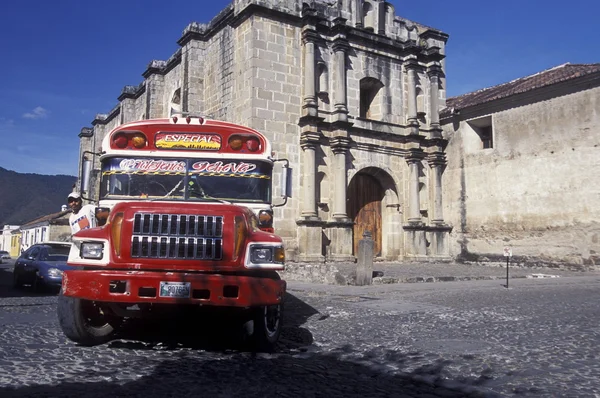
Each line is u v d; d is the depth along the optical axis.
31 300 11.66
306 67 21.38
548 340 6.97
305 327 8.02
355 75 23.16
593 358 5.90
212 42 24.20
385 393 4.54
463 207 24.50
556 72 23.17
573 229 20.22
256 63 20.53
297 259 20.38
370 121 23.11
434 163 24.95
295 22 21.64
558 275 18.44
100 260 5.54
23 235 58.97
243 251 5.69
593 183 19.72
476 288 13.88
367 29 23.59
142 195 6.56
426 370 5.37
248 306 5.43
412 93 24.52
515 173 22.42
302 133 21.11
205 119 6.89
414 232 23.77
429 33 25.81
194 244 5.56
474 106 23.86
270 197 6.93
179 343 6.40
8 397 3.98
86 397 4.06
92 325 6.22
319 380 4.89
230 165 6.80
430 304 10.66
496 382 4.92
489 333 7.51
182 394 4.23
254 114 20.27
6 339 6.35
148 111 29.06
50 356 5.47
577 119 20.36
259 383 4.67
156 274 5.31
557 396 4.48
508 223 22.53
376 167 23.36
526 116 22.16
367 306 10.34
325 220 21.45
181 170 6.70
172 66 28.16
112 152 6.69
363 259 14.61
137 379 4.64
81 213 7.04
